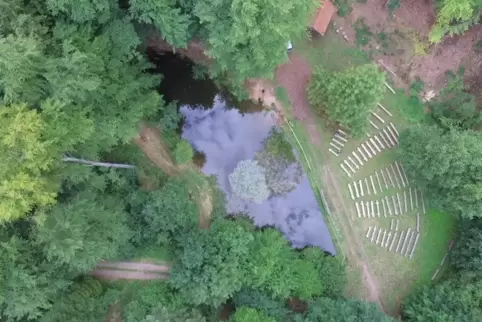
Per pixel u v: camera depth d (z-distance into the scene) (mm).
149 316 28922
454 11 30703
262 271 30859
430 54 34562
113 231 27594
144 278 33688
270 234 33125
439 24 32688
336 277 33062
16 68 21672
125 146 33312
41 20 25000
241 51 27266
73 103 25000
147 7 26234
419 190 34562
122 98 27062
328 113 32719
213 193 34625
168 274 33469
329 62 34625
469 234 32219
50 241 24516
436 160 29609
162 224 31219
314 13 31578
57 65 23141
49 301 28188
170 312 30203
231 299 33031
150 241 32719
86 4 24328
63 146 23703
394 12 34469
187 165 34594
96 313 30500
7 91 21672
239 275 30797
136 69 29625
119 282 33531
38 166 22297
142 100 29500
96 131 26359
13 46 21406
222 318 32906
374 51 34594
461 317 30672
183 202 31734
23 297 24219
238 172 33469
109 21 26984
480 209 29391
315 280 32406
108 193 31672
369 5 34438
